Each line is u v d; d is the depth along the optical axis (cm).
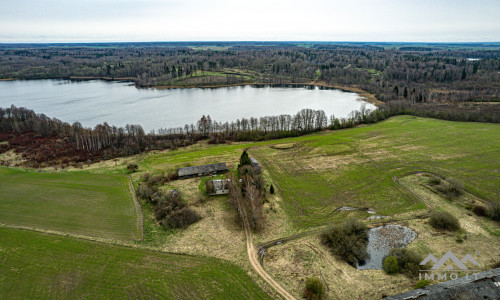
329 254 5312
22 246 5469
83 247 5469
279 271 4909
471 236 5672
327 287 4572
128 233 5919
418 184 7762
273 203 7025
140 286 4556
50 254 5266
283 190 7644
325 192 7519
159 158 10156
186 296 4378
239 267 4988
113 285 4575
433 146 10488
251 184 7212
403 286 4556
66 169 9381
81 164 9825
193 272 4862
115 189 7775
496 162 8894
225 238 5766
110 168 9344
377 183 7906
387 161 9288
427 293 4050
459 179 7906
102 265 5006
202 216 6512
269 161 9562
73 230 5988
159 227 6138
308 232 5944
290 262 5109
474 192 7238
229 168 8919
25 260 5103
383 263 5000
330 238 5541
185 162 9619
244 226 6134
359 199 7156
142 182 8138
